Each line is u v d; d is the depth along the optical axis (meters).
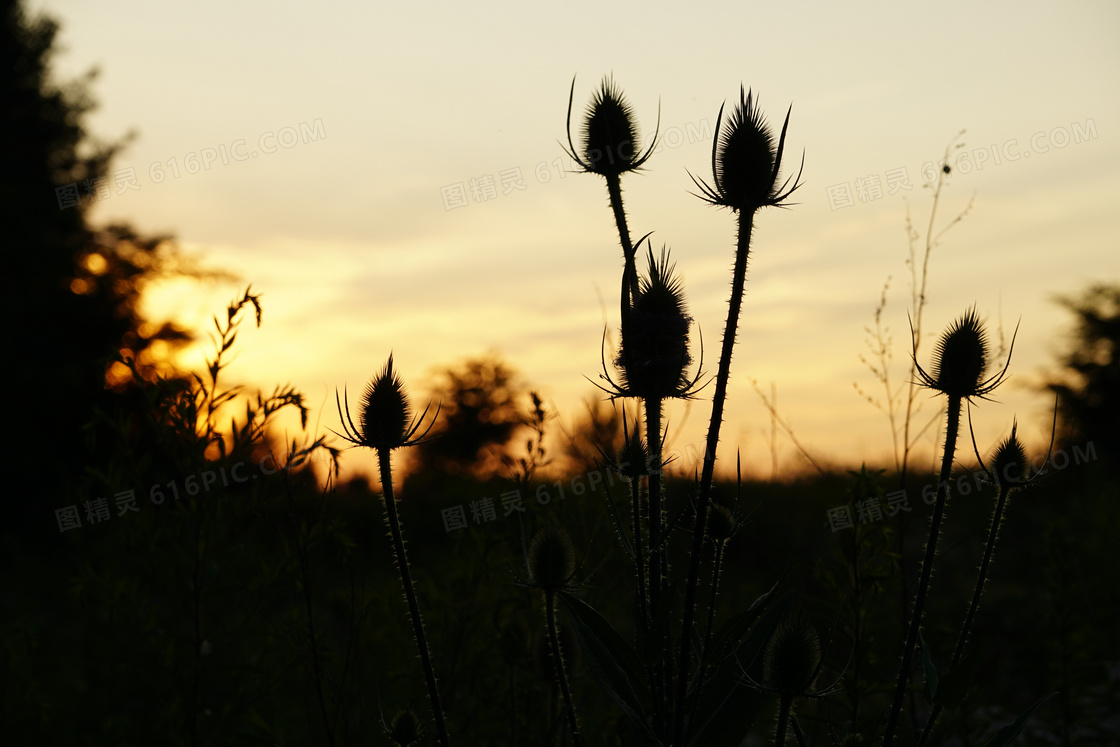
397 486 2.67
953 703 2.52
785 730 2.42
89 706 4.71
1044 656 5.15
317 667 3.44
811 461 4.62
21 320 24.88
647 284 2.61
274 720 4.12
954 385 2.45
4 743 4.63
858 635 3.43
